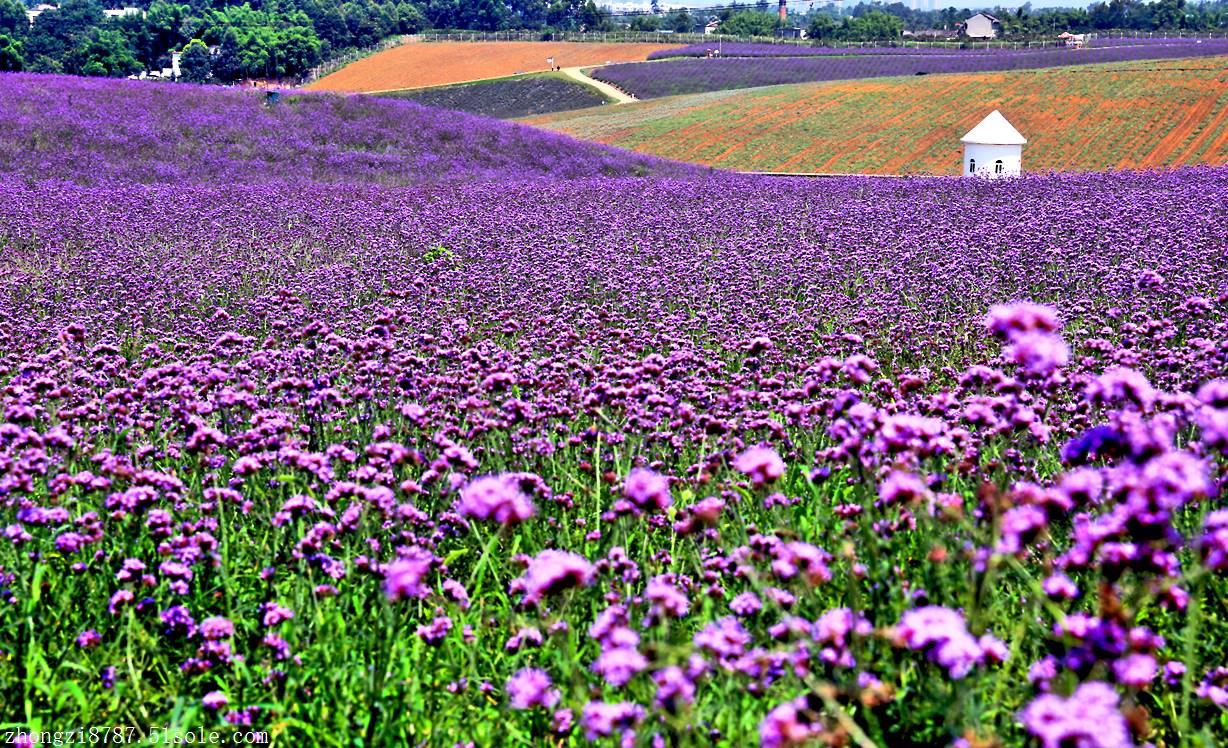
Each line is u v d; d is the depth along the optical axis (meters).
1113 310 10.84
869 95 81.75
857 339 8.01
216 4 186.12
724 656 3.46
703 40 159.25
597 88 110.31
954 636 2.83
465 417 6.90
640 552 5.18
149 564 4.95
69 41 164.88
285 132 42.53
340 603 4.62
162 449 6.84
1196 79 72.06
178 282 15.59
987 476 5.43
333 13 175.62
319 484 5.90
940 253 17.00
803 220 22.50
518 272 15.96
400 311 11.90
